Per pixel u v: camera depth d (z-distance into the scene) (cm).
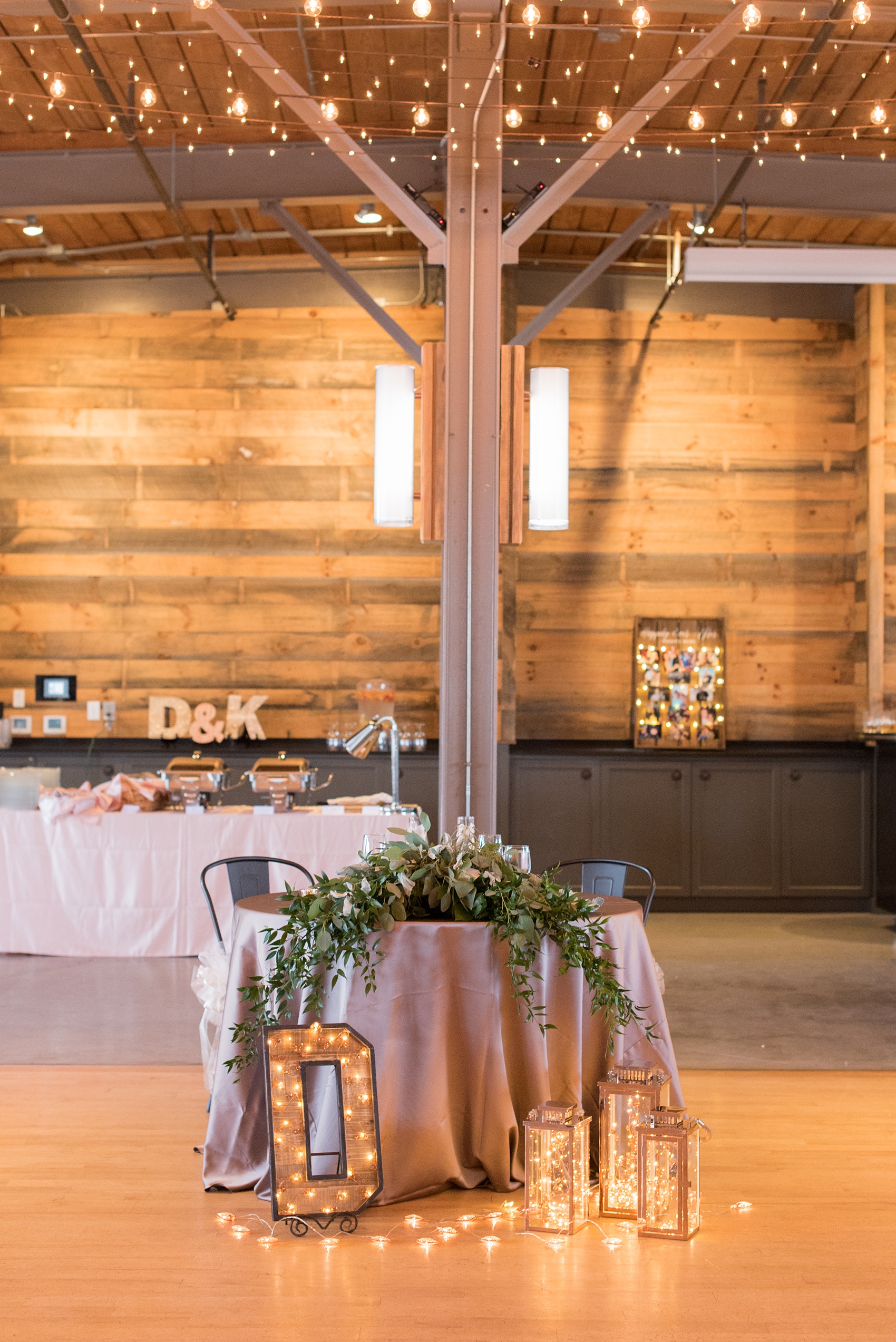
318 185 707
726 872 817
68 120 677
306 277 877
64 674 881
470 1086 325
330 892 320
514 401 517
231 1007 330
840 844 822
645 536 882
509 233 539
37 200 713
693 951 678
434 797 806
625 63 599
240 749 824
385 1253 285
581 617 877
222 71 613
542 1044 325
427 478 520
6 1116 378
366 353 880
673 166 701
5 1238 290
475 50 510
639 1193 297
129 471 883
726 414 883
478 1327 249
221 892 641
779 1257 283
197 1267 276
